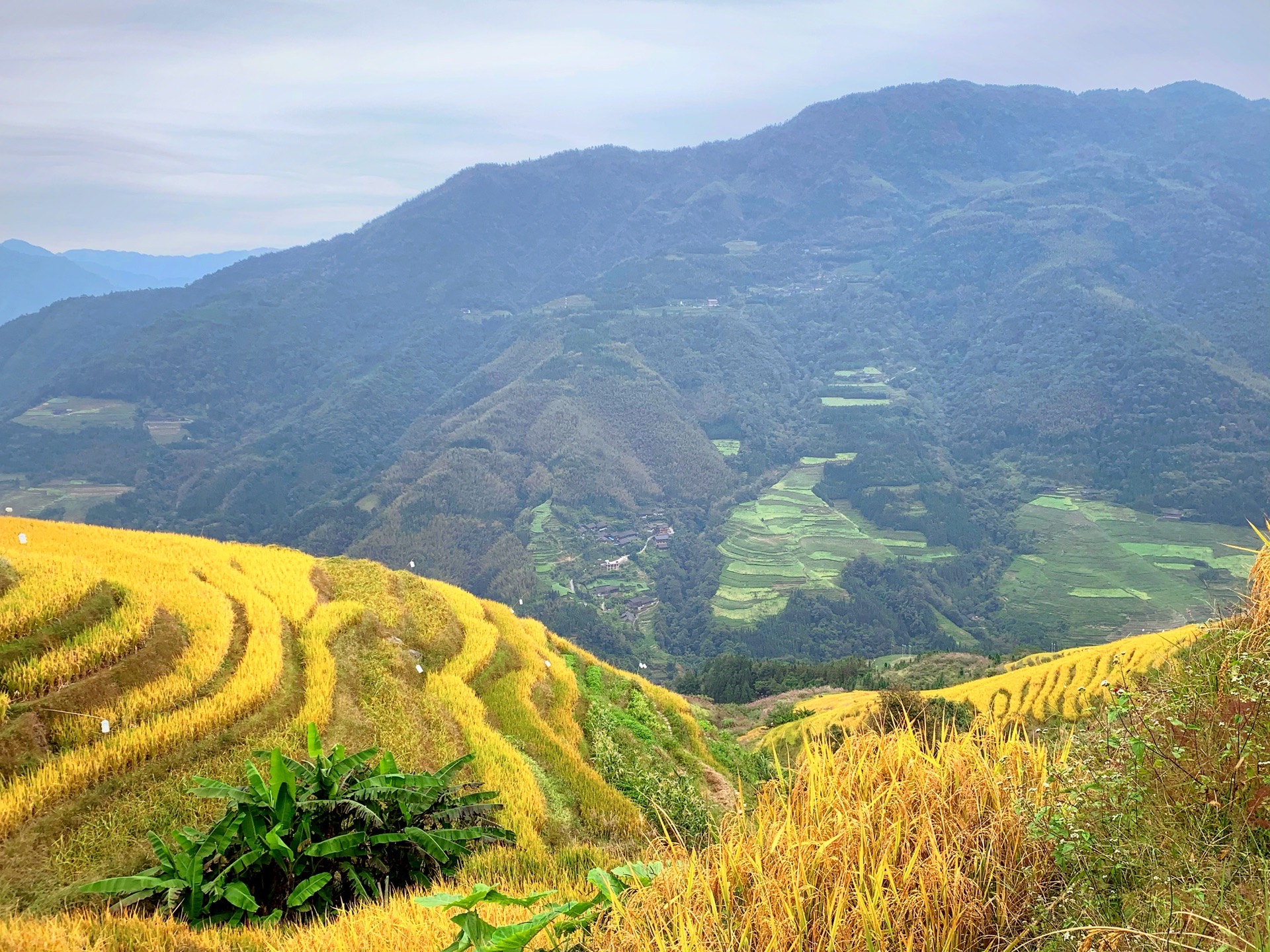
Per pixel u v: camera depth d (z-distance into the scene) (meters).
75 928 6.05
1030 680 50.50
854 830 3.82
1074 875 3.52
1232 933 2.53
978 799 4.05
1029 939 3.31
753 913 3.50
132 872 9.57
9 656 12.53
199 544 23.66
